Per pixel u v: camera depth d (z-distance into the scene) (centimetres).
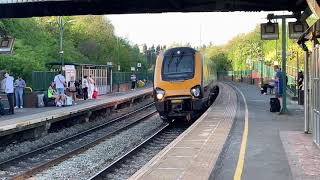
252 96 3684
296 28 2141
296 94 3250
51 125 2242
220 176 987
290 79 4194
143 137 2017
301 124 1855
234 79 9412
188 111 2261
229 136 1541
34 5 2166
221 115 2188
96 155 1590
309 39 1466
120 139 1956
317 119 1305
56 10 2266
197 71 2277
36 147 1794
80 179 1229
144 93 4862
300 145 1341
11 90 2425
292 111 2369
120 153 1642
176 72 2286
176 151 1244
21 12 2266
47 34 6650
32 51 5291
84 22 8662
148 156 1562
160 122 2566
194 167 1038
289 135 1539
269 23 2188
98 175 1202
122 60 9056
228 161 1145
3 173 1311
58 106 2969
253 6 2181
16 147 1762
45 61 5525
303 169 1024
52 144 1747
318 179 931
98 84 4944
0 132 1645
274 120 1997
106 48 8669
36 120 1950
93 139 1998
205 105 2653
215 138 1472
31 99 2933
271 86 3925
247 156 1199
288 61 5128
